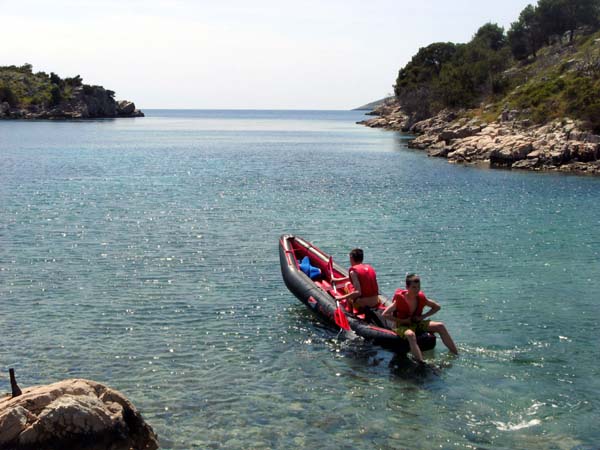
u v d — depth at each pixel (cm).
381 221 2419
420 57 12600
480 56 10312
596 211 2670
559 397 941
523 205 2833
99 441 686
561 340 1177
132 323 1243
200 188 3369
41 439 661
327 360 1078
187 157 5538
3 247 1881
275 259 1792
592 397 940
